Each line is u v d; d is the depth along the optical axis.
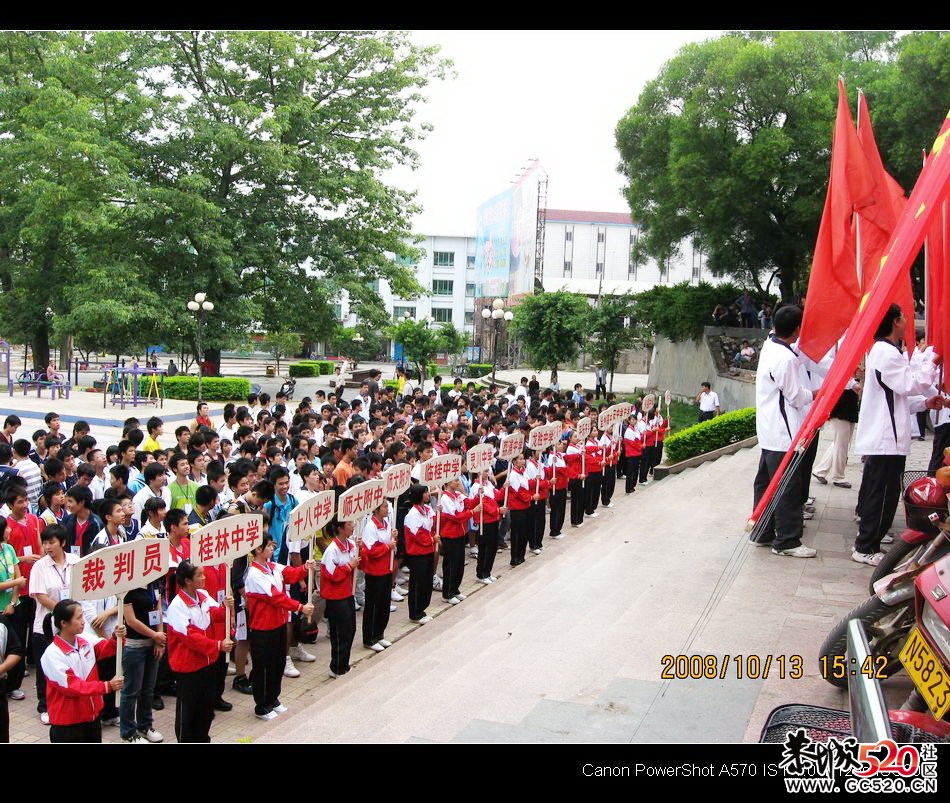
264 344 57.22
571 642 6.32
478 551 10.75
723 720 4.82
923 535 5.52
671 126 24.61
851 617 4.76
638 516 11.38
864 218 7.00
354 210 31.86
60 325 26.75
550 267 61.50
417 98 32.00
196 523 7.73
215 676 6.23
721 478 13.82
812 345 6.89
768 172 22.22
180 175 29.27
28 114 26.56
